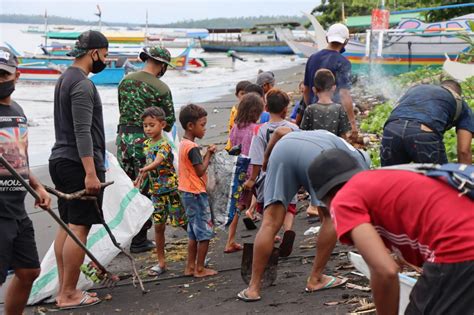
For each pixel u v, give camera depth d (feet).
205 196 19.19
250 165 21.27
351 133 24.47
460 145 16.87
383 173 9.75
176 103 66.44
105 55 18.21
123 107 22.24
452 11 58.70
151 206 19.95
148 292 18.52
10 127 14.76
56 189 18.25
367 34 51.88
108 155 20.31
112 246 19.43
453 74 32.42
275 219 16.24
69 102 17.53
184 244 23.50
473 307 9.09
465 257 9.12
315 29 51.55
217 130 46.65
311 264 19.02
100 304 17.85
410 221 9.43
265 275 17.30
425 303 9.50
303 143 15.51
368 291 16.12
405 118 16.76
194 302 17.12
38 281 18.21
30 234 15.31
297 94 61.11
